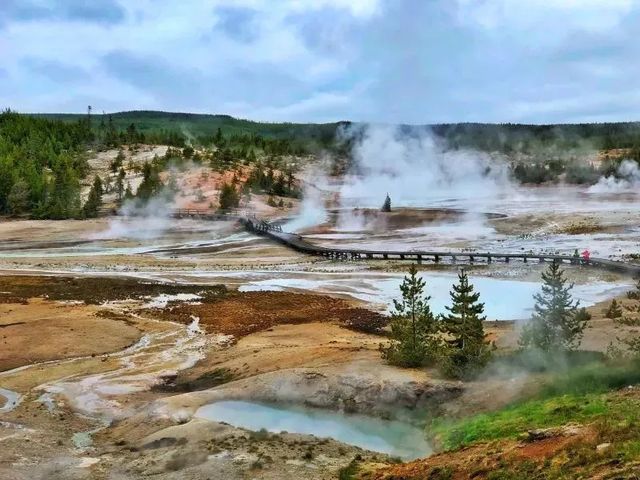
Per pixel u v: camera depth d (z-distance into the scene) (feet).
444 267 226.99
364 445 87.45
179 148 613.52
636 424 60.08
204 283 213.05
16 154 491.31
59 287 204.44
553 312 101.65
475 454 68.13
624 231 290.15
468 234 308.81
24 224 369.09
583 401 79.36
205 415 98.37
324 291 196.95
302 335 143.54
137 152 599.57
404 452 84.58
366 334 144.15
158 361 128.26
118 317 163.94
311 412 99.81
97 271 239.09
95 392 110.83
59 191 409.08
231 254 277.44
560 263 218.18
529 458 60.95
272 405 102.22
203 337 146.72
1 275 228.84
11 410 102.53
